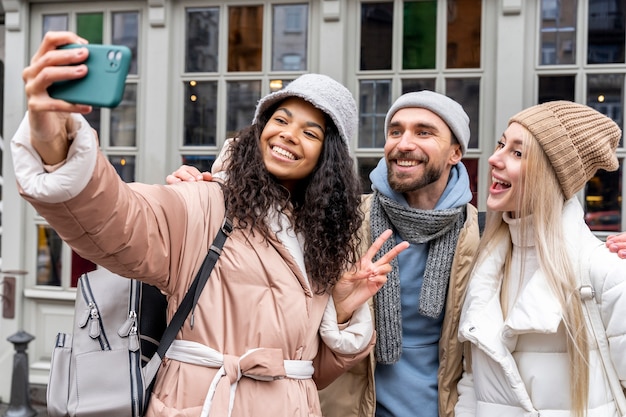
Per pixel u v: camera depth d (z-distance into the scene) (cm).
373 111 326
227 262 138
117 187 114
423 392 179
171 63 340
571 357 146
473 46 317
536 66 309
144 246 122
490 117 314
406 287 181
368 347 162
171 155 342
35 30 354
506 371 147
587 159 155
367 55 326
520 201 155
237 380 134
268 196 143
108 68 97
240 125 338
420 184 175
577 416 144
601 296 145
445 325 178
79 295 144
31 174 105
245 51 336
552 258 148
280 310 137
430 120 175
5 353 356
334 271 152
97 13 349
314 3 326
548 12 308
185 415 131
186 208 138
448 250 178
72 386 137
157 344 145
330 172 150
